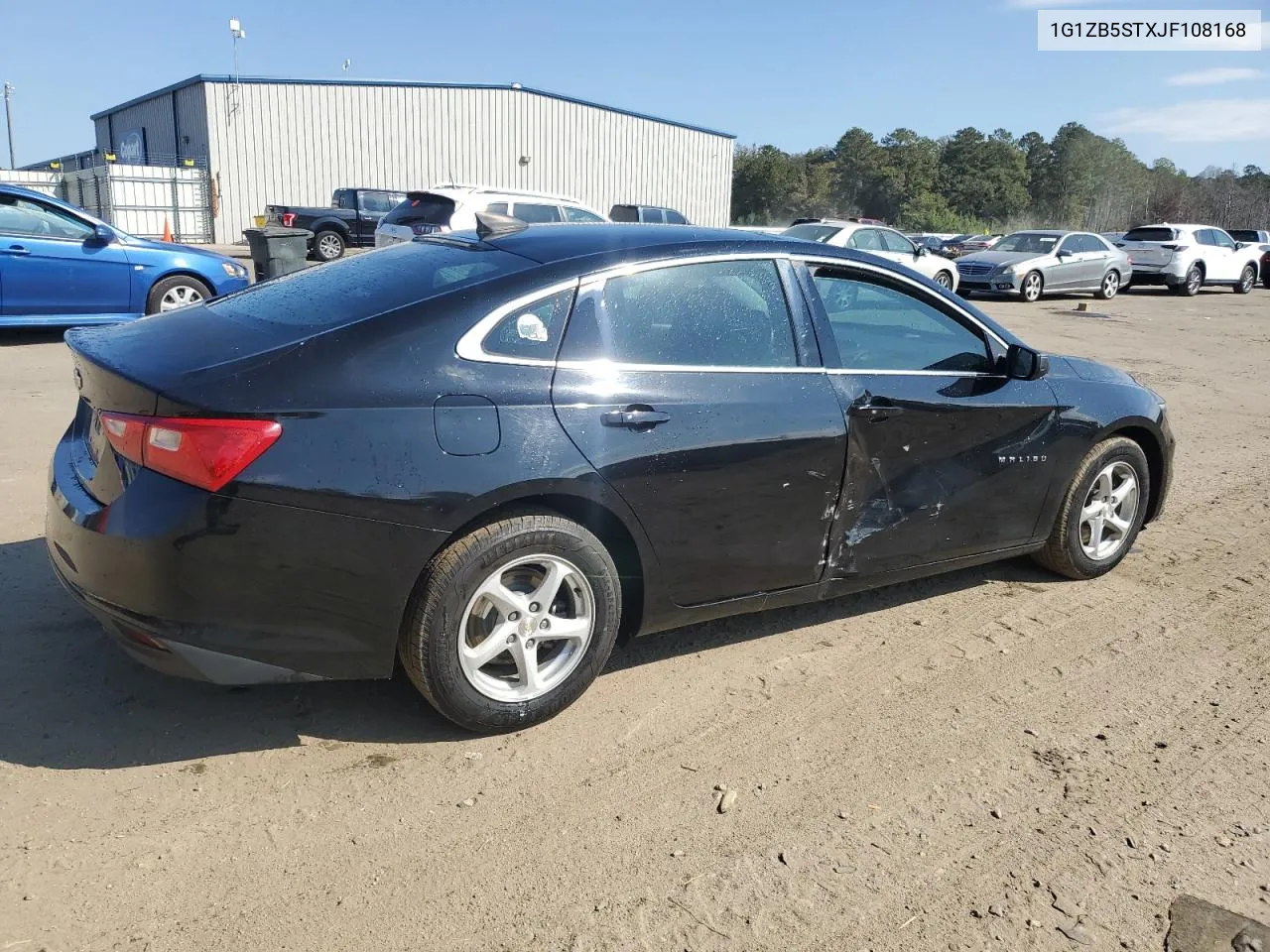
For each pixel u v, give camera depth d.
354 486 2.80
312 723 3.26
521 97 36.97
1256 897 2.63
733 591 3.62
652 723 3.37
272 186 34.47
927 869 2.69
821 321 3.73
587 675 3.33
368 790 2.91
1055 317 17.67
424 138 35.97
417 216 14.97
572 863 2.65
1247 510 6.22
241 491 2.70
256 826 2.73
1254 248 26.53
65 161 50.88
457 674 3.05
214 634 2.78
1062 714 3.56
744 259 3.61
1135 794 3.08
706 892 2.55
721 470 3.40
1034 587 4.77
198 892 2.47
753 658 3.89
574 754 3.16
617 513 3.21
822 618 4.32
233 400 2.73
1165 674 3.90
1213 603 4.65
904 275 4.01
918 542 4.06
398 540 2.87
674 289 3.44
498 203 15.08
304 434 2.77
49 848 2.58
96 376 2.94
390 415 2.87
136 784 2.88
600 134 38.97
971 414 4.05
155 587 2.73
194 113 34.28
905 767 3.17
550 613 3.22
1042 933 2.46
